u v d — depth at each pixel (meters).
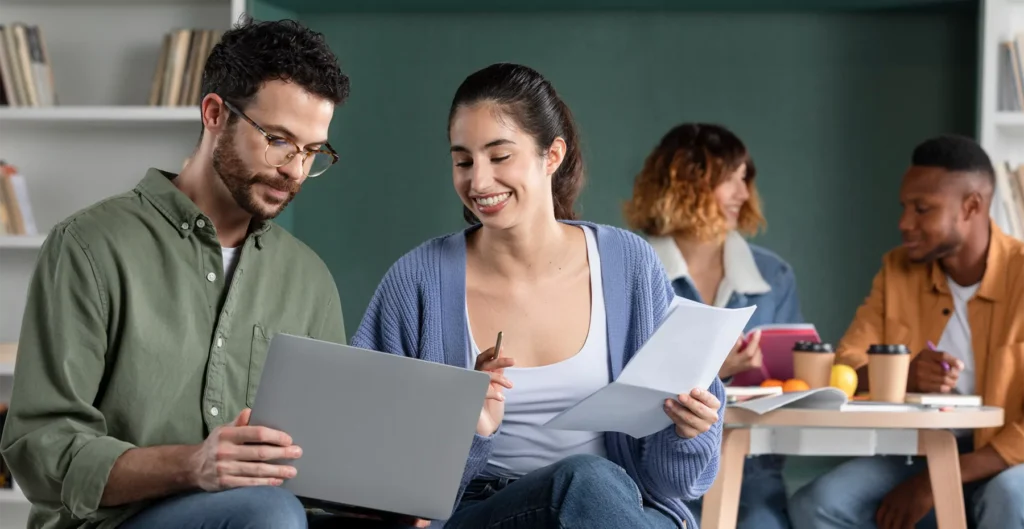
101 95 6.39
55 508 2.64
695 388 2.74
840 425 3.76
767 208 6.70
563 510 2.58
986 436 4.72
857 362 4.92
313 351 2.41
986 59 5.99
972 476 4.56
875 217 6.64
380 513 2.66
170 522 2.42
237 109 2.79
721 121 6.71
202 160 2.88
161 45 6.38
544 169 3.04
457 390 2.46
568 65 6.75
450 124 3.03
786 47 6.69
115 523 2.57
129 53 6.40
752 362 4.38
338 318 3.13
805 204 6.69
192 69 6.09
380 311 3.18
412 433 2.47
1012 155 6.23
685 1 6.55
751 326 5.83
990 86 5.98
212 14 6.41
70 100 6.40
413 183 6.79
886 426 3.75
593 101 6.75
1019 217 5.87
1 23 6.41
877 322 5.20
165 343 2.75
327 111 2.84
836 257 6.66
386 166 6.79
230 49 2.81
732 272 5.72
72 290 2.66
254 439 2.42
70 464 2.53
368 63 6.80
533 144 2.99
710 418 2.76
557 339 3.06
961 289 5.02
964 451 4.84
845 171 6.66
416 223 6.79
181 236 2.83
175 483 2.48
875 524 4.70
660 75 6.73
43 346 2.65
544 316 3.08
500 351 3.04
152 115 6.00
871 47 6.65
